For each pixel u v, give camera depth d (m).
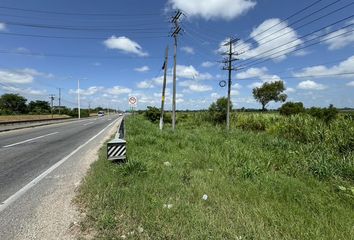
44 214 5.07
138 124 28.28
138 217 4.78
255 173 8.09
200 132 23.50
